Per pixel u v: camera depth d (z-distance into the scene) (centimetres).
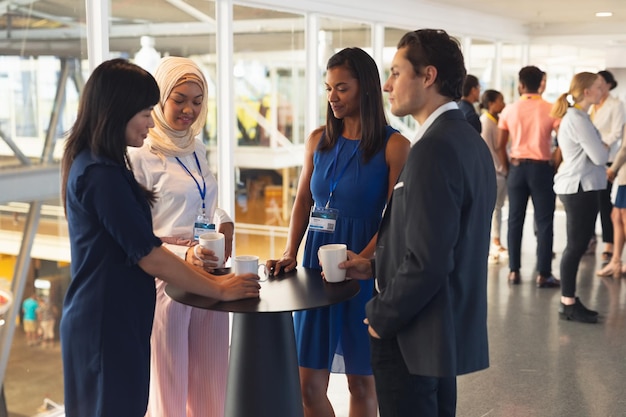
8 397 393
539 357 423
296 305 199
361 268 231
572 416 343
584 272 630
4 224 417
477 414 346
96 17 353
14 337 426
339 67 258
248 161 484
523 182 577
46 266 422
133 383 212
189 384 280
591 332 469
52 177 367
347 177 263
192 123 267
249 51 474
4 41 360
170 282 207
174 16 416
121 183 202
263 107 492
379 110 261
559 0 652
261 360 224
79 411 215
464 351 199
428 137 189
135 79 204
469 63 782
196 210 271
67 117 364
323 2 512
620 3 676
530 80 565
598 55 1170
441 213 182
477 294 201
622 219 604
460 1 659
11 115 362
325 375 278
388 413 208
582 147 468
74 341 211
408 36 204
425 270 182
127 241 201
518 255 594
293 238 286
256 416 225
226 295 206
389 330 194
